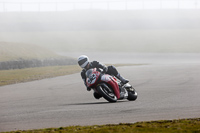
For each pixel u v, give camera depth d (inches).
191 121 810.8
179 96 1465.3
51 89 1952.5
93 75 1272.1
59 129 780.6
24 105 1353.3
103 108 1163.3
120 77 1312.7
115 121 923.4
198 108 1123.9
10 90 1963.6
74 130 740.7
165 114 1019.3
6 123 968.3
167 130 687.1
